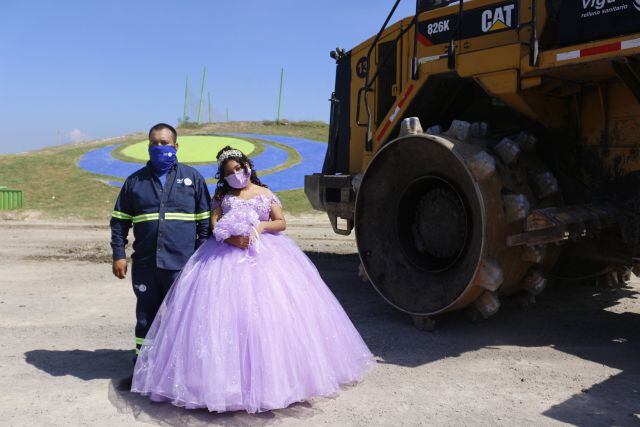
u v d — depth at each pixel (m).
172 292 3.94
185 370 3.55
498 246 4.80
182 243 4.18
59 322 5.83
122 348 4.96
